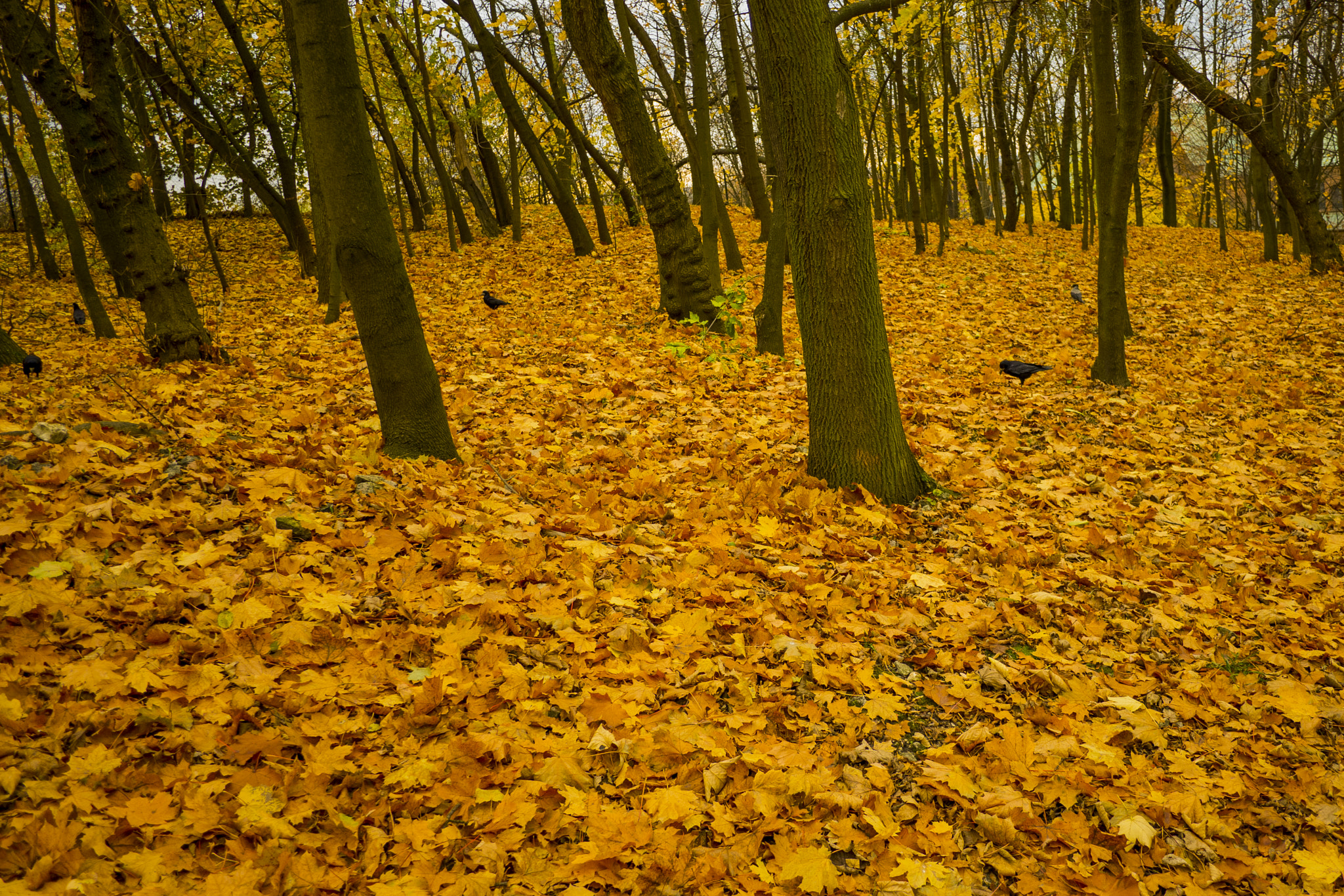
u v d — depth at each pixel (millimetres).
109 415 5113
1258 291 15672
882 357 5734
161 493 4109
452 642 3381
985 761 3219
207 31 15602
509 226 22344
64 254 19344
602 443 6367
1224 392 9242
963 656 3918
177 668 2920
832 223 5465
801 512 5355
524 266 16062
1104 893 2666
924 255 18828
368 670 3154
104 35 7926
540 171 16766
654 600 4039
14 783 2246
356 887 2303
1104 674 3973
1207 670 4074
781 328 9742
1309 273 17453
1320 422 8266
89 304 10750
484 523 4480
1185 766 3307
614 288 13570
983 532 5367
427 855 2430
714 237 11797
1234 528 5840
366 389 7277
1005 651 4023
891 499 5770
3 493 3727
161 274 8180
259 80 15609
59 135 18906
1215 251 21797
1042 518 5754
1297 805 3170
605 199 29406
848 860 2678
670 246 10766
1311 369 10273
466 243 19406
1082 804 3074
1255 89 16281
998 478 6340
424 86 16984
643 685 3350
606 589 4043
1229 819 3086
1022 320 13031
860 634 3977
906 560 4918
